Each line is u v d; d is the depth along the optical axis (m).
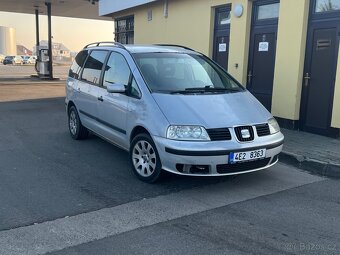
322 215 4.37
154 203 4.61
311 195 5.00
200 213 4.35
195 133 4.70
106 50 6.66
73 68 7.83
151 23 13.32
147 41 13.68
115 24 16.44
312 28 7.91
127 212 4.34
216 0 10.22
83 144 7.31
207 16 10.62
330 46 7.58
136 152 5.40
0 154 6.59
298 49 8.09
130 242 3.67
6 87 18.14
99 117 6.44
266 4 9.00
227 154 4.70
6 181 5.26
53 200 4.64
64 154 6.63
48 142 7.46
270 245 3.65
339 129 7.48
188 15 11.39
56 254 3.44
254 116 5.16
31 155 6.55
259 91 9.33
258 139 4.96
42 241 3.66
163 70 5.74
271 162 5.20
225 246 3.62
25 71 35.47
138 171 5.36
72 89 7.51
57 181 5.30
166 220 4.16
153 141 4.98
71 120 7.76
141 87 5.38
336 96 7.45
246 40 9.45
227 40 10.25
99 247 3.57
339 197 4.95
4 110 11.37
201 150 4.63
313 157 6.17
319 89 7.85
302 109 8.23
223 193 4.97
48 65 23.42
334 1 7.45
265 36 9.05
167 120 4.84
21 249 3.51
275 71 8.66
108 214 4.28
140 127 5.29
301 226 4.08
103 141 7.54
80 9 24.19
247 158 4.82
